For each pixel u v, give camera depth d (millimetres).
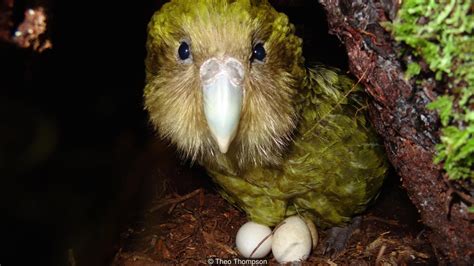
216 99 492
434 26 404
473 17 395
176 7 540
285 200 649
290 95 562
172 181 839
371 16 456
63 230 637
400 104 479
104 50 761
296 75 570
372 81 497
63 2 582
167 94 553
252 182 631
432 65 415
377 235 722
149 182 817
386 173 678
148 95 579
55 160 637
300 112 594
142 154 824
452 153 431
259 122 539
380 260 670
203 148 584
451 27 401
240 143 569
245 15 515
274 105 544
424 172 497
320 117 615
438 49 411
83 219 674
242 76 507
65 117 655
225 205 795
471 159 427
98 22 727
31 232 597
